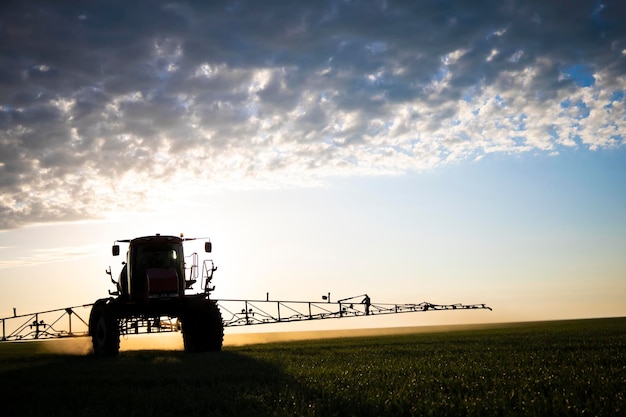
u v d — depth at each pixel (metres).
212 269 24.55
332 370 13.94
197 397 10.54
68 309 27.27
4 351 30.22
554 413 8.66
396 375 12.93
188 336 23.94
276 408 9.37
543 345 21.27
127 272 23.91
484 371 13.21
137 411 9.52
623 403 9.05
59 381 13.38
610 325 43.00
